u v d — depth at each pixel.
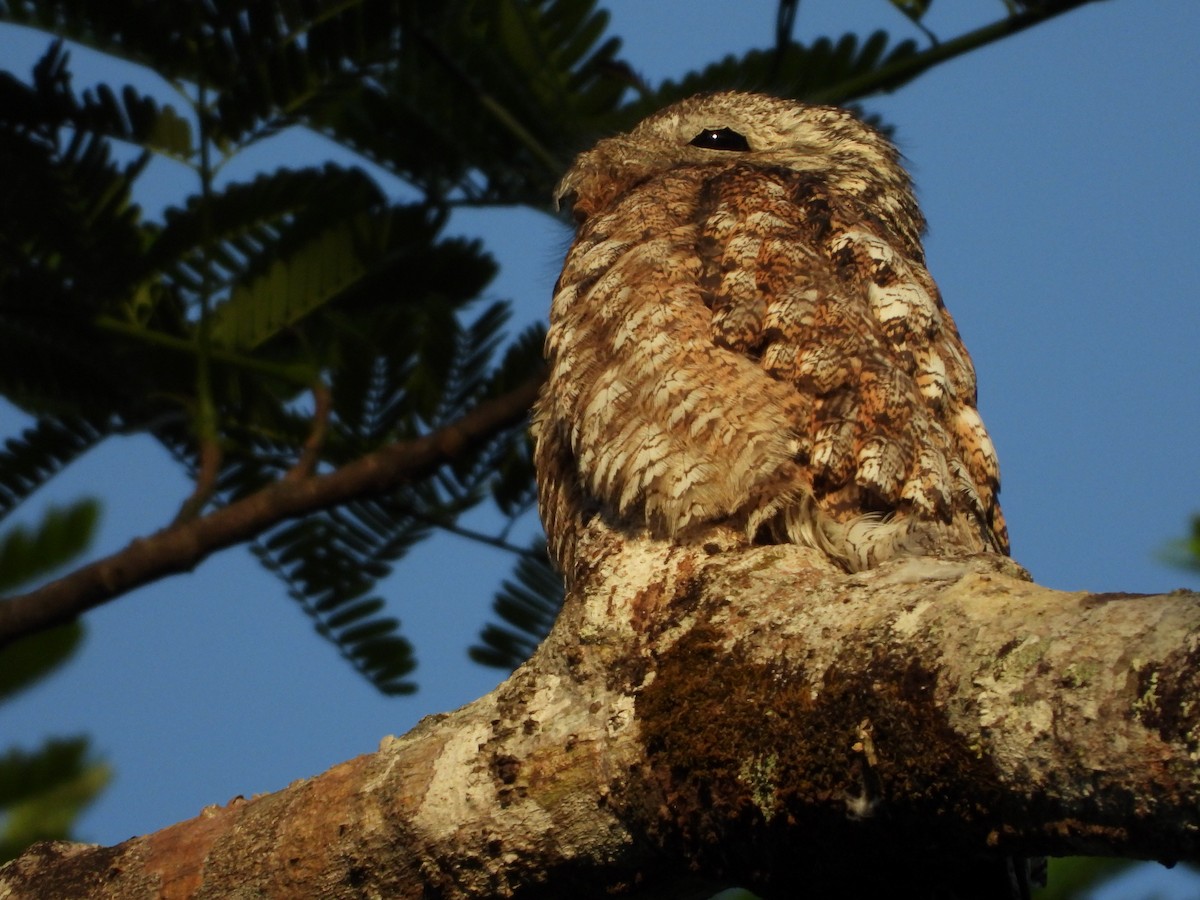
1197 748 4.95
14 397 10.56
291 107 10.45
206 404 10.39
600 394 8.34
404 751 7.53
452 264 10.75
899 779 5.70
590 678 7.12
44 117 10.11
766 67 11.48
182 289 10.63
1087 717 5.22
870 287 9.12
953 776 5.55
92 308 10.39
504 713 7.28
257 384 10.85
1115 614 5.47
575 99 11.34
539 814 6.89
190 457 11.28
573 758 6.85
